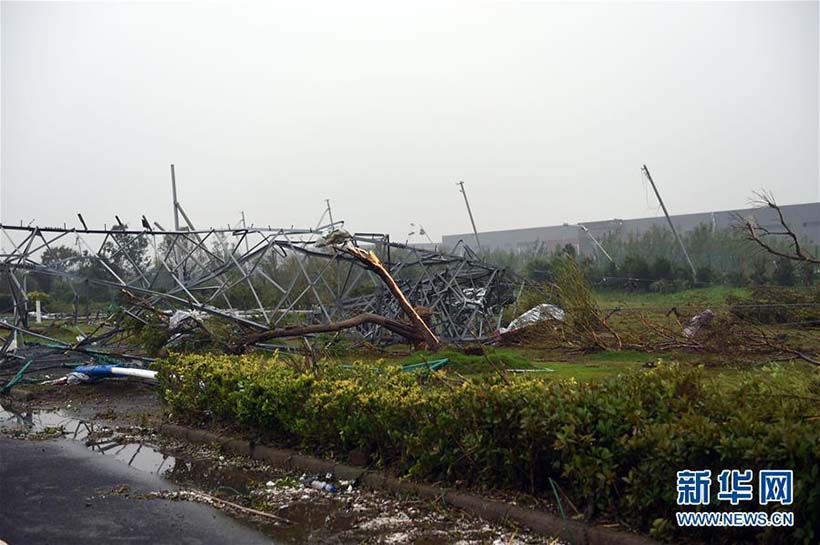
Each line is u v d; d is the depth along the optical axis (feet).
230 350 44.75
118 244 50.19
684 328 51.11
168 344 44.80
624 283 92.84
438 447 20.20
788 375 19.48
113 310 50.29
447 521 18.79
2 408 39.75
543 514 17.54
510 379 20.70
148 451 28.73
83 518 20.21
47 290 94.27
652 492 15.72
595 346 50.01
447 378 23.53
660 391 18.07
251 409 26.84
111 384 45.60
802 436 13.97
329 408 23.40
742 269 91.15
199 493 22.48
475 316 62.08
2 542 18.17
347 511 20.16
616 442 16.56
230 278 54.70
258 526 19.25
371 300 61.46
